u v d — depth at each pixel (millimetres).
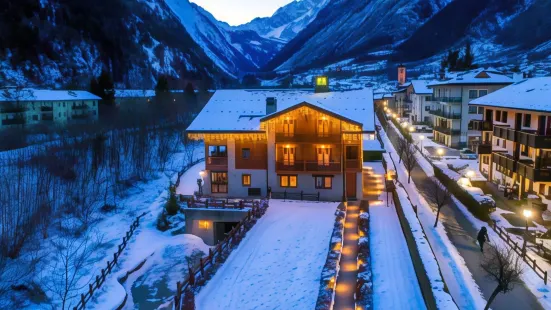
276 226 34969
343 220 35562
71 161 56062
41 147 62500
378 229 33094
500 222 36625
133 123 77875
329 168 41375
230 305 23609
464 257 29547
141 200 50156
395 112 117875
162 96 106000
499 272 23062
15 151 62000
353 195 41906
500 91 52281
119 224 42844
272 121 41781
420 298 22375
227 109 46312
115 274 32125
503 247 30859
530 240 31766
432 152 68312
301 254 29531
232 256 29797
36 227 39719
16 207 42250
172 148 73750
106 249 36875
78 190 48875
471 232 34719
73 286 30328
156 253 36000
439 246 30844
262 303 23641
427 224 35750
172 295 29812
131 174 57875
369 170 53562
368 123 41438
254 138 42250
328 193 42156
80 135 71000
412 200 42938
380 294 22906
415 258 25641
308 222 35531
